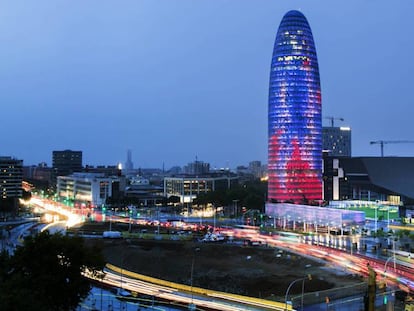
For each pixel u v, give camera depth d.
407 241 190.12
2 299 59.12
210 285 128.25
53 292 80.69
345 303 101.31
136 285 124.94
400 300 103.38
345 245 183.25
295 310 97.00
